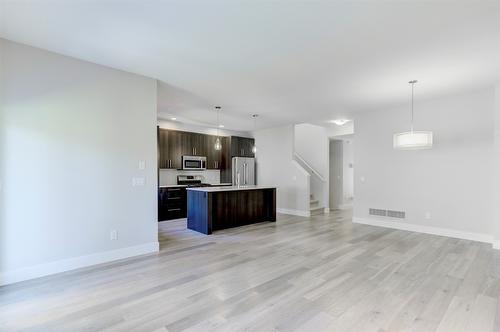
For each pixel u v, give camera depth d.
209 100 4.89
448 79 3.73
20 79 2.78
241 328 1.99
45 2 2.05
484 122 4.32
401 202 5.31
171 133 6.87
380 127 5.61
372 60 3.11
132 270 3.10
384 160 5.55
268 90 4.29
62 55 3.04
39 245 2.90
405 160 5.25
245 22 2.34
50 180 2.97
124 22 2.35
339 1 2.03
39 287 2.64
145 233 3.75
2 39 2.67
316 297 2.47
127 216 3.57
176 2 2.05
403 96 4.57
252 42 2.71
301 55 3.00
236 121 6.96
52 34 2.58
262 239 4.55
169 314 2.18
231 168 7.94
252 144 8.50
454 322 2.08
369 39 2.62
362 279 2.87
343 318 2.13
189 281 2.81
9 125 2.73
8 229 2.72
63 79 3.05
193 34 2.56
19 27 2.45
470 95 4.46
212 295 2.50
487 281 2.83
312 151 8.40
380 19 2.27
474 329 1.99
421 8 2.10
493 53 2.90
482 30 2.43
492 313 2.21
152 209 3.82
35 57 2.87
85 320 2.09
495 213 4.02
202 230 5.04
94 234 3.29
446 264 3.33
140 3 2.07
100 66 3.33
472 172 4.46
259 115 6.17
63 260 3.05
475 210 4.45
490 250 3.91
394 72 3.47
